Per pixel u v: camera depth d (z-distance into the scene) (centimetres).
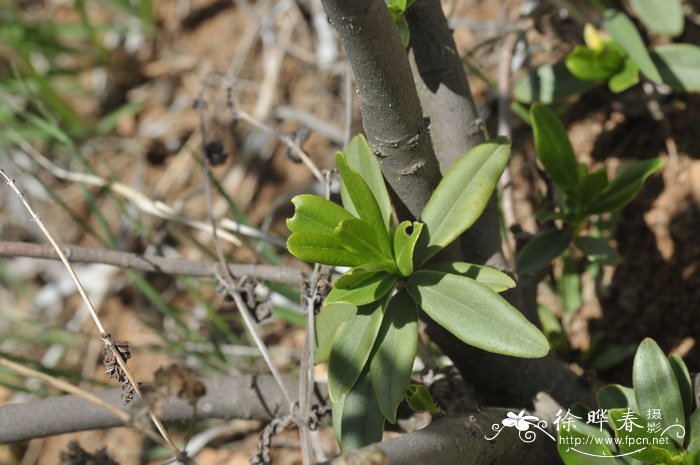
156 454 92
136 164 118
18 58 118
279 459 91
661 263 88
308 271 78
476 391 77
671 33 85
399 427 78
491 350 69
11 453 100
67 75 120
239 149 114
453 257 73
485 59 101
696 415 71
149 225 111
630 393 73
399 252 70
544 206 83
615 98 93
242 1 118
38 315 112
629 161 92
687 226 88
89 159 118
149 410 71
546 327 87
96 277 112
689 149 90
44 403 77
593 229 89
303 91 113
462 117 76
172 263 79
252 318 77
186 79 121
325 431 91
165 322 105
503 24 98
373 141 70
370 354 72
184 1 125
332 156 108
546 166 80
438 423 70
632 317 88
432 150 71
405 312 71
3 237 116
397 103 69
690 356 86
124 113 118
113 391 78
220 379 79
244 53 117
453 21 101
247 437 92
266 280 79
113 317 109
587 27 86
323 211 70
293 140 82
